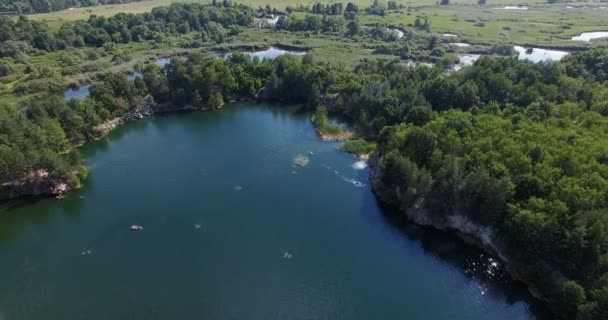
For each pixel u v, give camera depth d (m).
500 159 124.06
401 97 182.25
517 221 107.94
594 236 99.06
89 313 101.62
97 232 126.88
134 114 199.00
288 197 141.12
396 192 137.50
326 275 111.62
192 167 158.50
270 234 124.88
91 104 185.50
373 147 169.00
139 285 108.88
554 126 140.12
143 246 121.12
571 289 94.50
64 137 168.12
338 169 157.62
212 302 104.44
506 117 152.62
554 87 164.88
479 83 173.62
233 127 191.38
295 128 190.38
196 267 113.94
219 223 129.12
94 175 154.50
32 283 110.12
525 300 104.75
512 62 190.75
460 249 120.06
